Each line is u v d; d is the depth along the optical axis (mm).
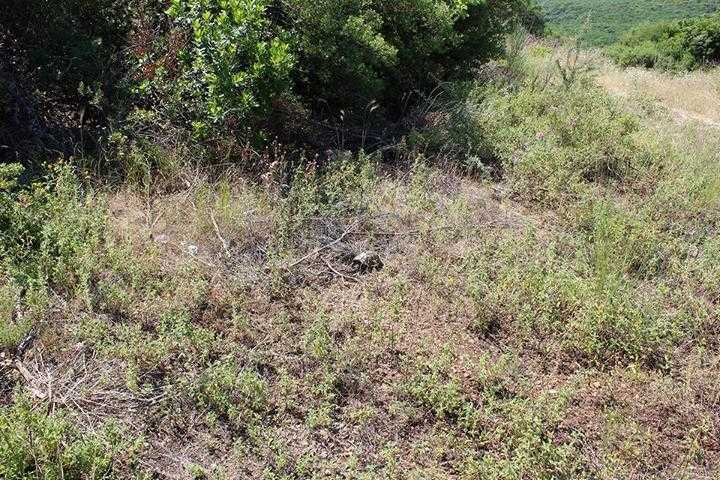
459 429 3291
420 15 6895
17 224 3947
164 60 5469
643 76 12523
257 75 5156
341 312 3961
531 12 15555
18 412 2809
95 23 5695
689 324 4117
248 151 5273
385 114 7105
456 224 4957
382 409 3373
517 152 6344
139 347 3402
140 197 4770
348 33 5914
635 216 5293
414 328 3922
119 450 2893
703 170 6406
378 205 5043
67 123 5395
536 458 3092
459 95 7387
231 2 5176
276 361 3545
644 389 3615
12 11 5211
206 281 3928
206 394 3242
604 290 4219
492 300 4086
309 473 2998
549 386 3631
